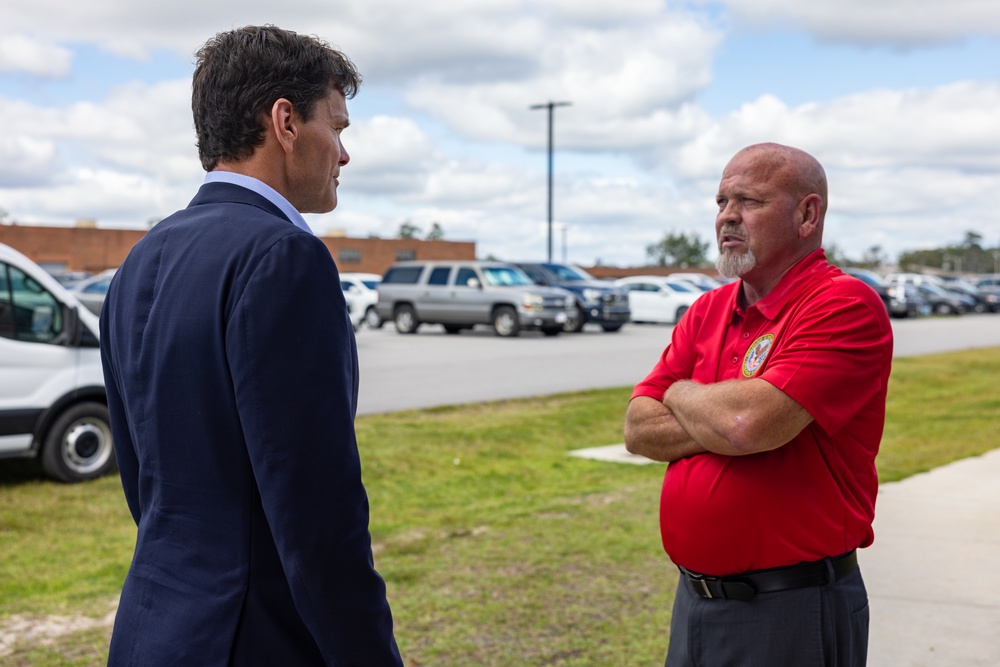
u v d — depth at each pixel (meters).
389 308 23.80
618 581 4.74
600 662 3.76
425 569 4.96
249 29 1.81
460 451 8.41
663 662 3.75
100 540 5.79
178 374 1.63
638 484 7.15
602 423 9.95
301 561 1.54
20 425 6.98
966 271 122.25
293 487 1.53
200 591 1.61
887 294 34.78
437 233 73.06
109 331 1.85
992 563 4.92
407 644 3.95
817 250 2.39
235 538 1.61
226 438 1.61
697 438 2.29
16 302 7.02
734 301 2.51
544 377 13.66
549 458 8.24
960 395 12.63
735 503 2.28
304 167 1.83
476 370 14.48
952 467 7.53
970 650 3.84
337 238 61.75
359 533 1.59
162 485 1.68
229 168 1.81
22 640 4.11
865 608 2.37
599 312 23.48
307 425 1.55
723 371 2.46
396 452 8.25
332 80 1.86
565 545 5.39
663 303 28.55
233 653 1.58
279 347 1.55
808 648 2.25
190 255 1.67
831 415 2.19
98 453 7.53
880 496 6.48
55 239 56.53
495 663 3.76
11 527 6.05
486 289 22.25
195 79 1.82
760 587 2.27
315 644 1.66
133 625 1.67
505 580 4.76
